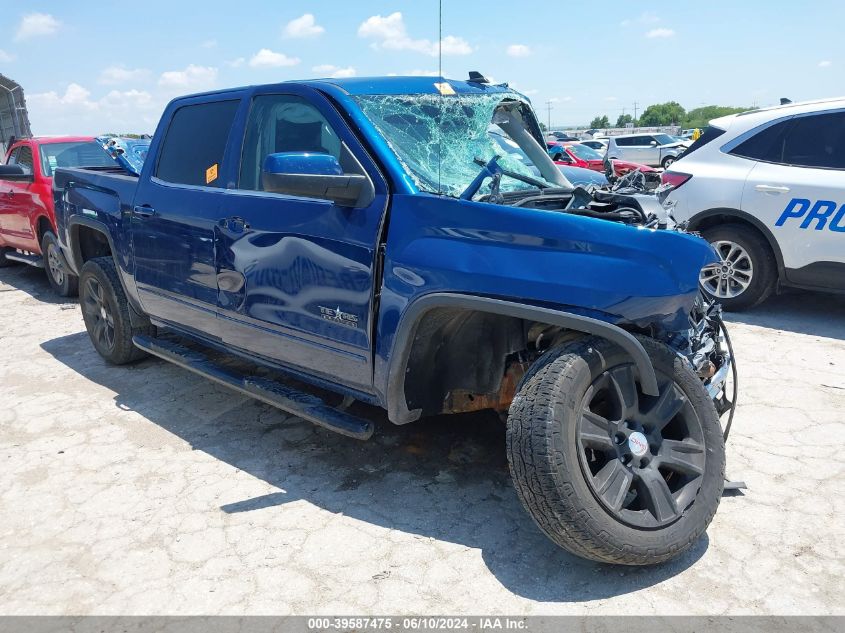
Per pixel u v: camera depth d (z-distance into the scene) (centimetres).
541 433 247
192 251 395
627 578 265
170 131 437
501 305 264
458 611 250
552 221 264
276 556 286
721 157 626
